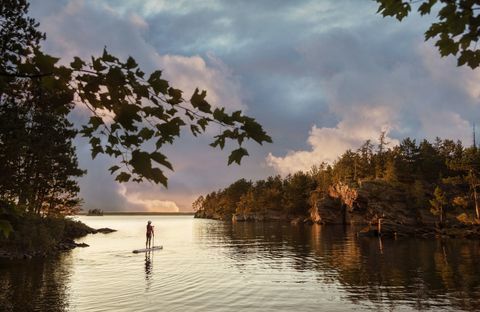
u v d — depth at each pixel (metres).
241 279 23.55
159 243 51.62
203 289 20.44
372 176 115.38
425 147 117.88
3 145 24.16
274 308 16.77
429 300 18.33
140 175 2.65
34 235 34.47
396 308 17.00
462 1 2.99
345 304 17.62
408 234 60.47
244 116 2.73
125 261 31.52
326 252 39.47
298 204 139.38
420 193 83.56
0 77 2.75
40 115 34.59
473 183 64.44
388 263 30.72
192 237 64.62
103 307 16.47
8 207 4.29
